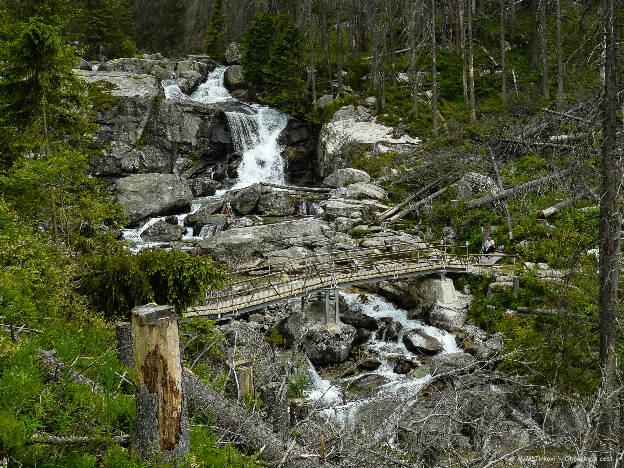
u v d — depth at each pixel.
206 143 43.22
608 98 10.75
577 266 16.72
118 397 6.75
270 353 14.89
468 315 21.25
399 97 46.22
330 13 55.12
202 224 32.38
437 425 10.32
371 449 7.19
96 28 57.62
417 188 33.81
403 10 48.94
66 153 16.66
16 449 5.32
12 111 17.06
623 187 10.96
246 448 7.09
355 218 30.91
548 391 13.80
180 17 70.06
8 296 9.01
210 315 18.06
